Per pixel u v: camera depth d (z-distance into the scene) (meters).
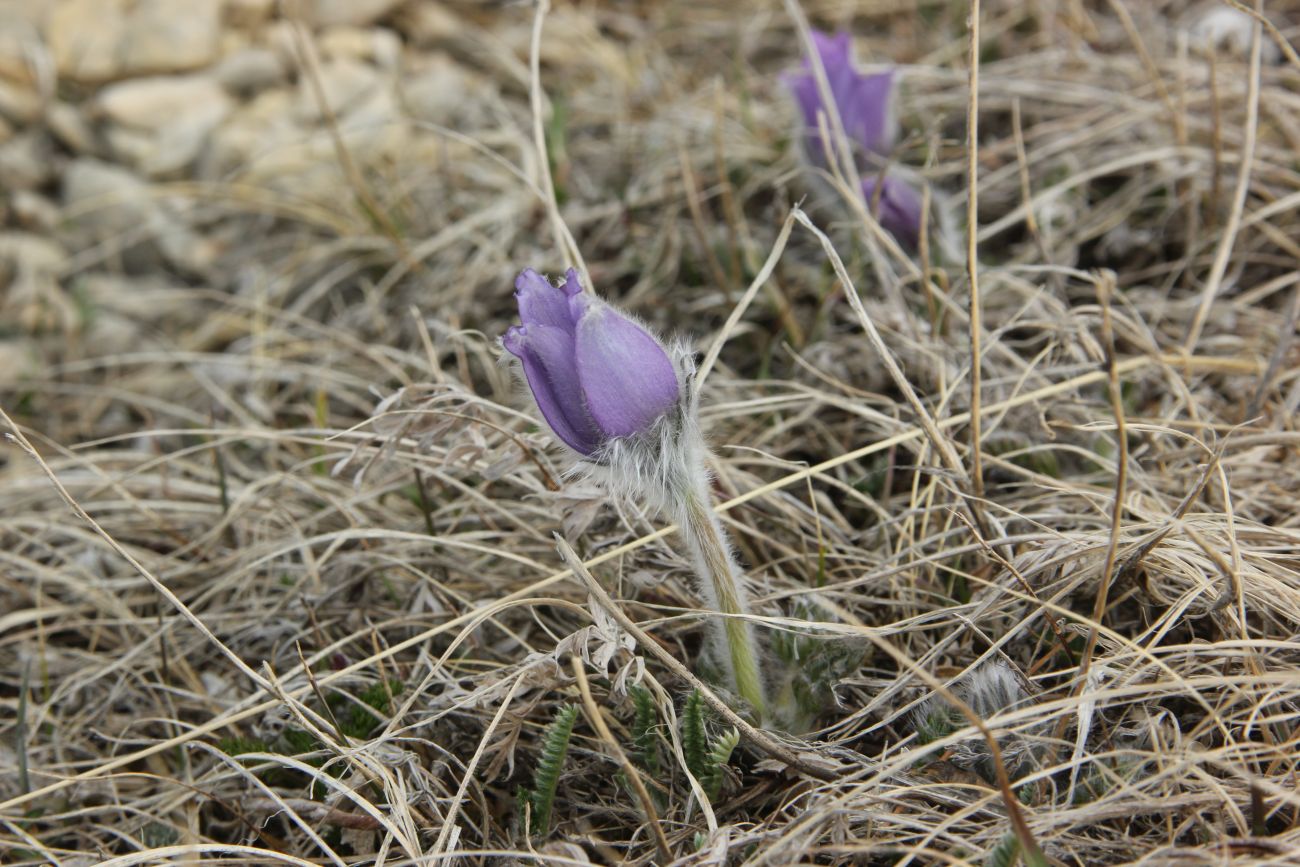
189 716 0.77
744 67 1.04
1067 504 0.76
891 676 0.73
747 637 0.71
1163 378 0.79
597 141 0.97
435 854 0.69
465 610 0.76
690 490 0.70
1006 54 0.99
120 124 0.99
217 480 0.83
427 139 1.00
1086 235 0.85
